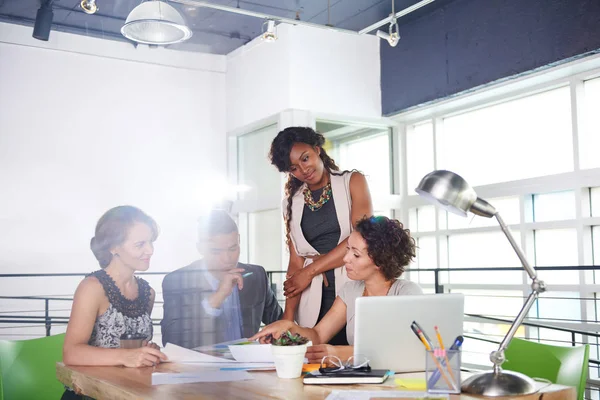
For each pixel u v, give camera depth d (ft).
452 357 4.82
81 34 17.48
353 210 9.44
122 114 17.94
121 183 17.83
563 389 4.89
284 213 9.89
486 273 15.67
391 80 17.40
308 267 9.18
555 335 13.97
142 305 7.77
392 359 5.83
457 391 4.81
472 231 16.05
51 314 16.66
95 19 16.84
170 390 5.15
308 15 16.43
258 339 6.98
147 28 11.95
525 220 14.75
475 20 15.05
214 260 10.89
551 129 14.38
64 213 17.08
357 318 5.73
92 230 17.38
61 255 16.93
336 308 7.43
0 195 16.39
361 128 17.58
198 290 10.96
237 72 18.67
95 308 7.21
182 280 11.04
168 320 11.05
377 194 17.52
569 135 13.96
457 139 16.80
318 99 16.65
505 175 15.49
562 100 14.11
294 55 16.40
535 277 5.18
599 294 13.28
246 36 18.04
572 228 13.83
